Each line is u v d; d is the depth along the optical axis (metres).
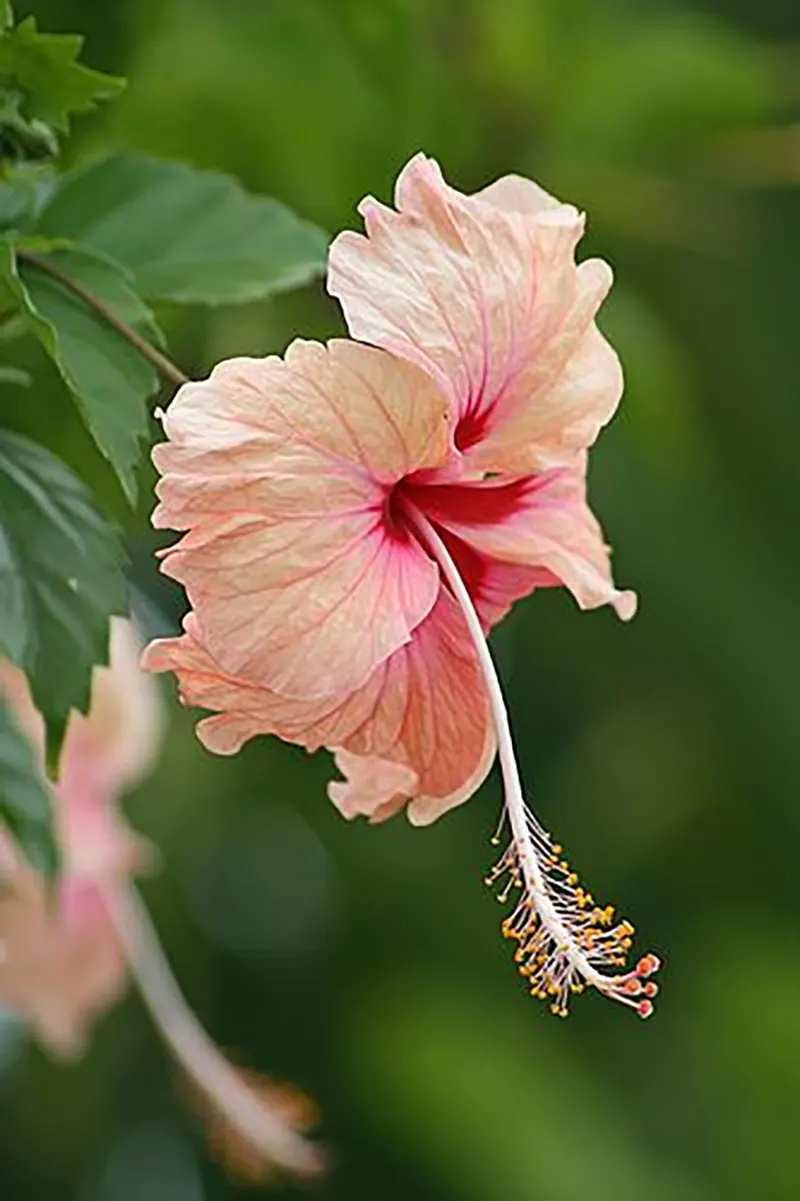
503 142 1.27
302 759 1.72
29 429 1.11
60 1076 1.81
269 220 1.05
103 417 0.99
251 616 0.95
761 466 1.72
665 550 1.69
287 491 0.95
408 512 0.98
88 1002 1.16
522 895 0.97
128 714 1.15
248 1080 1.17
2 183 1.01
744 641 1.74
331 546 0.96
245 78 1.23
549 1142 1.73
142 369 1.00
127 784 1.17
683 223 1.35
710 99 1.28
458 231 0.98
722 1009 1.76
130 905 1.17
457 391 0.97
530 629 1.80
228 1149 1.16
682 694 1.81
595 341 1.00
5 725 1.06
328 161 1.24
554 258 0.98
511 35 1.27
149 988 1.16
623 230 1.29
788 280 1.71
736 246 1.61
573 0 1.29
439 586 0.98
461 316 0.97
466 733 0.99
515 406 0.99
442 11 1.26
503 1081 1.75
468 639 0.98
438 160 1.25
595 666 1.80
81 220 1.04
